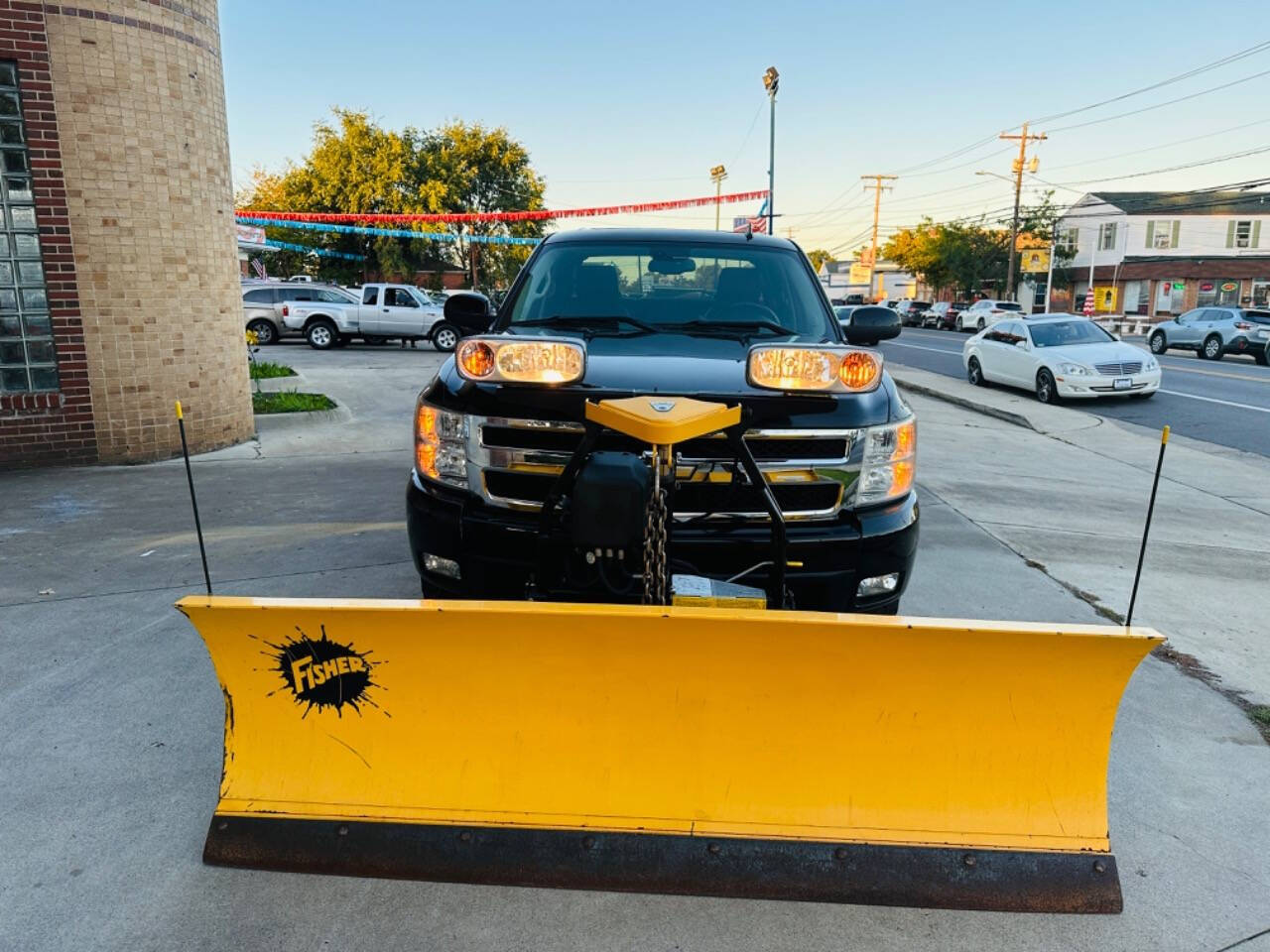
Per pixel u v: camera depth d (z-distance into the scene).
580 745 2.55
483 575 3.32
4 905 2.50
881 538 3.31
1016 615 4.91
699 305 4.39
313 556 5.53
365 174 39.41
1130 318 51.41
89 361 8.14
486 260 42.72
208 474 8.04
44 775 3.14
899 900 2.48
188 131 8.45
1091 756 2.54
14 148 7.65
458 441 3.38
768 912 2.55
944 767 2.54
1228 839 2.97
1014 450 10.85
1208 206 53.69
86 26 7.69
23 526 6.21
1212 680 4.21
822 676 2.45
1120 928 2.53
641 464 2.84
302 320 23.34
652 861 2.50
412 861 2.53
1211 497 8.66
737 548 3.19
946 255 61.69
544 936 2.44
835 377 3.07
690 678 2.47
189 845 2.78
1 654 4.11
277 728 2.61
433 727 2.57
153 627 4.42
